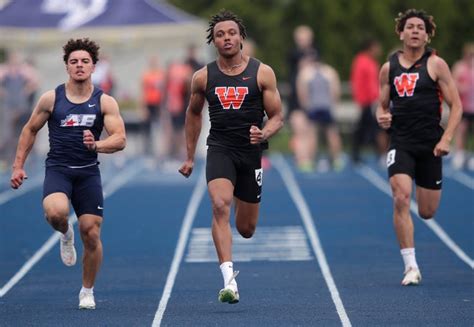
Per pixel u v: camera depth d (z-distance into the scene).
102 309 28.64
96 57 27.70
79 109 27.38
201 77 28.17
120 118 27.55
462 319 26.45
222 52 27.80
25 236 44.00
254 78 27.89
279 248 40.06
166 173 70.75
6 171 73.12
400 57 31.55
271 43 115.06
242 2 115.62
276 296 30.33
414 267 31.59
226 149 28.02
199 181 65.31
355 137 72.69
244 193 28.44
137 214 50.41
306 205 52.75
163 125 75.12
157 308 28.66
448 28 102.38
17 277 34.66
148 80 78.06
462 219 46.56
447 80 31.05
